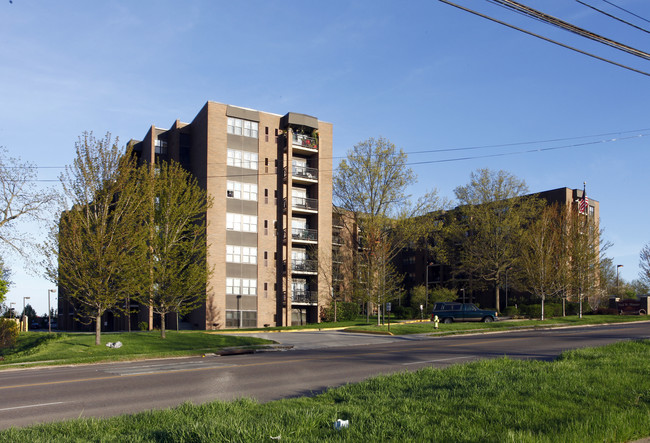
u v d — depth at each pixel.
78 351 24.23
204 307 44.28
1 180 28.66
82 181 25.53
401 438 6.75
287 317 47.44
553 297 52.44
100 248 25.05
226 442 6.71
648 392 9.65
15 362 22.06
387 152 49.53
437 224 54.56
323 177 51.59
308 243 50.56
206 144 46.25
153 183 29.70
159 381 14.54
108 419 8.98
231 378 14.81
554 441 6.52
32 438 7.46
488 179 52.97
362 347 25.81
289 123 49.56
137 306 48.34
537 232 44.88
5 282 31.06
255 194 48.12
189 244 31.47
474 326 36.84
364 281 42.47
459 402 8.87
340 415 8.30
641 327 34.16
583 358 14.73
